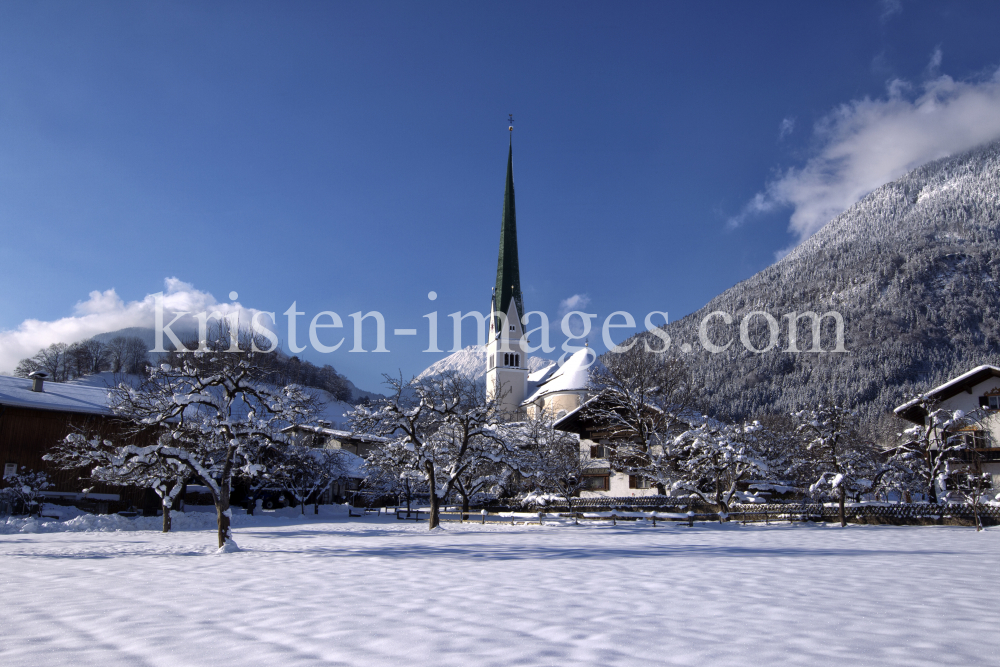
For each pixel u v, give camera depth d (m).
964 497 33.25
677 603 8.69
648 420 43.38
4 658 6.11
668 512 40.69
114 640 6.82
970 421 39.47
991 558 15.11
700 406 51.84
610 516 37.91
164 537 28.78
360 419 34.06
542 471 41.94
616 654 5.92
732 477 38.62
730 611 8.03
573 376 85.62
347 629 7.21
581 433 57.19
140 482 32.31
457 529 33.03
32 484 41.06
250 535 29.31
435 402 36.31
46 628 7.52
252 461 27.41
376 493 59.19
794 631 6.80
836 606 8.30
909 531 28.28
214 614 8.29
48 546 23.16
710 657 5.76
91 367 130.38
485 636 6.75
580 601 8.97
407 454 35.44
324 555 17.94
